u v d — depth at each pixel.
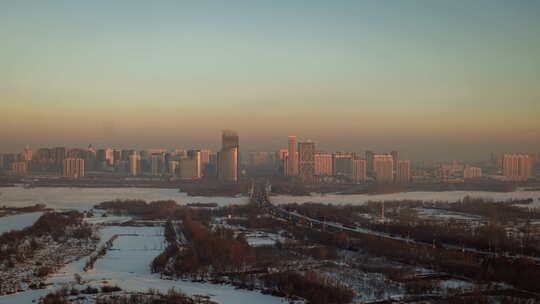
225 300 196.75
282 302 195.88
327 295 198.38
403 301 196.00
